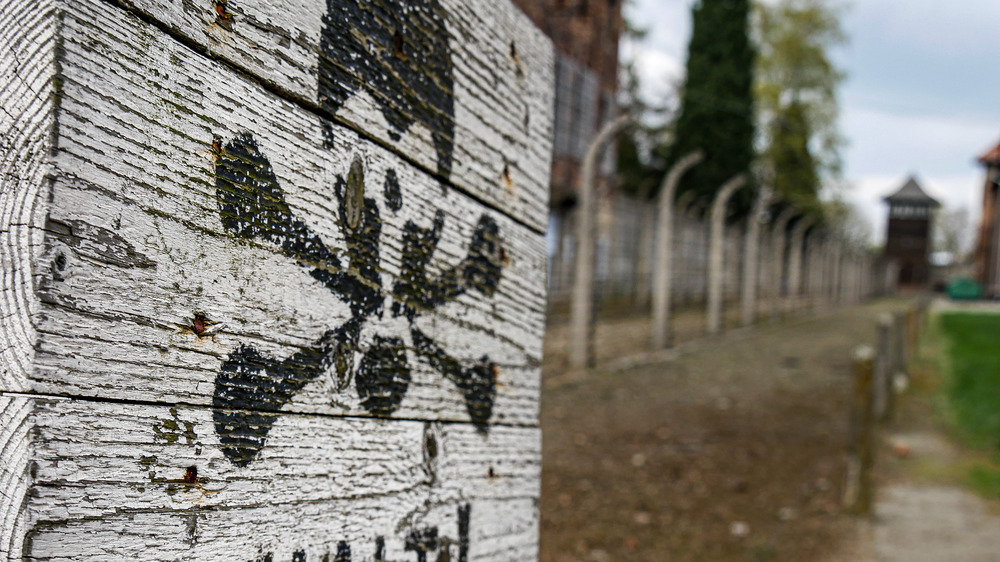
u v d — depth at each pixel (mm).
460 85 1215
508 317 1379
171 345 748
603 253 13781
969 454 7297
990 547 4805
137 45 703
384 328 1056
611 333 12898
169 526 753
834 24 35875
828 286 29578
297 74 887
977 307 31172
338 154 957
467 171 1242
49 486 650
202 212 774
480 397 1299
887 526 5168
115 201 688
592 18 19844
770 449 6887
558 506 4992
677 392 9219
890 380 8859
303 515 921
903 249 69750
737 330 16438
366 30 998
